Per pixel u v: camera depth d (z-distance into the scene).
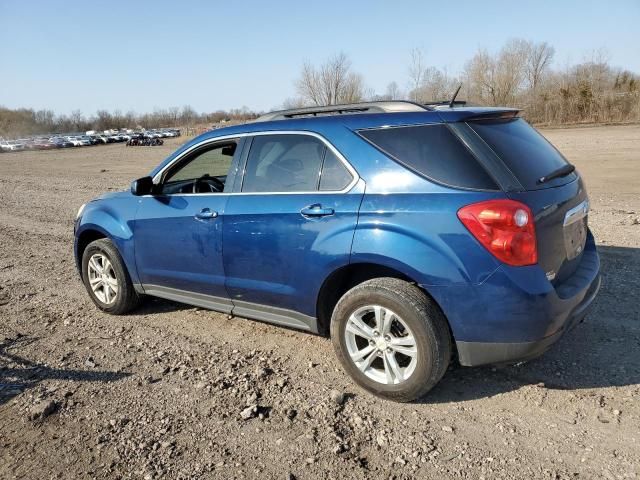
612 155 18.92
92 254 5.28
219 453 3.04
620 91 49.81
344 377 3.82
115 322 5.11
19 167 29.28
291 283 3.80
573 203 3.49
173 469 2.92
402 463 2.87
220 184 4.82
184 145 4.66
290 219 3.72
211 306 4.49
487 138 3.26
